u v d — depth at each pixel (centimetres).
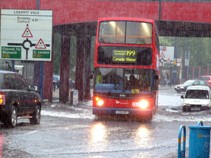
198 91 9000
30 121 5381
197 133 2884
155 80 6700
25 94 5038
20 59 8131
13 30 8125
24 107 5012
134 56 6253
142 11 8606
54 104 8925
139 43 6247
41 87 8625
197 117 7288
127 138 4300
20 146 3603
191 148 2903
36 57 8131
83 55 10900
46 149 3497
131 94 6275
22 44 8131
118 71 6291
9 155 3180
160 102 11625
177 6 8562
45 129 4859
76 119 6338
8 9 8125
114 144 3872
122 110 6278
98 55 6297
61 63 10200
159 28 10050
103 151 3472
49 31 8119
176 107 9888
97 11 8712
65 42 10275
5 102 4616
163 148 3734
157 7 8588
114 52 6269
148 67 6253
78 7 8750
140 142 4059
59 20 8800
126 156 3269
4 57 8131
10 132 4478
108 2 8700
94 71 6344
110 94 6291
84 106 8994
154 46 6247
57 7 8794
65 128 5028
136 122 6172
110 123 5888
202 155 2883
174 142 4141
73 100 9212
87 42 11350
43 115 6756
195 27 9594
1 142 3788
